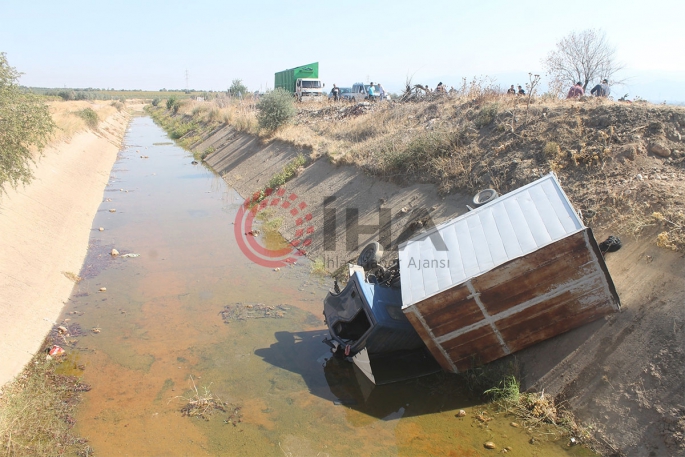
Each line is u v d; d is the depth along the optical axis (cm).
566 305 623
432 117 1659
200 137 3944
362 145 1662
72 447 590
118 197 2077
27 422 624
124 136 4900
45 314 933
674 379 533
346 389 721
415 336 755
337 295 831
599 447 545
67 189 1831
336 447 593
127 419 647
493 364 678
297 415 658
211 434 619
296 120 2662
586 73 2366
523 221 655
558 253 593
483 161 1112
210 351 828
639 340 584
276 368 777
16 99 1230
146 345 847
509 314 632
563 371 622
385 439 606
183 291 1080
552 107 1153
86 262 1267
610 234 744
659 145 858
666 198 727
